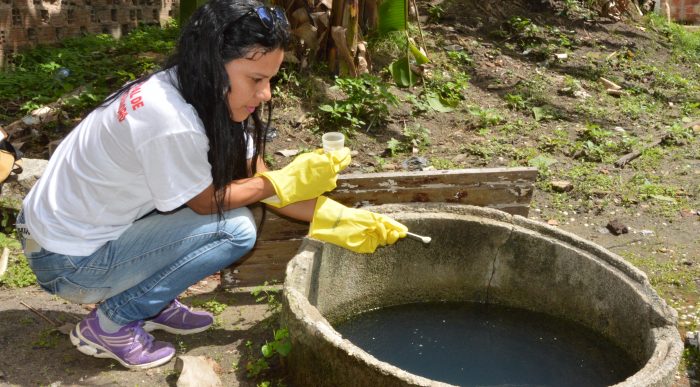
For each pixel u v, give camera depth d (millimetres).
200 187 2752
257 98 2725
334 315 3658
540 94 7418
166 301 3127
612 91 7891
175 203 2721
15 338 3365
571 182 5508
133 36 7926
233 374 3195
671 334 3004
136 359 3168
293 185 2969
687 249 4617
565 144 6199
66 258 2877
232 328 3584
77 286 2984
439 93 6941
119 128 2670
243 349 3393
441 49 8125
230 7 2557
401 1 6285
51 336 3408
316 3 6719
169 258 3010
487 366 3383
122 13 8391
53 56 6918
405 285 3832
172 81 2689
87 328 3150
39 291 3836
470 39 8656
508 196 4094
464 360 3436
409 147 5852
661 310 3125
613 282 3371
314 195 3025
